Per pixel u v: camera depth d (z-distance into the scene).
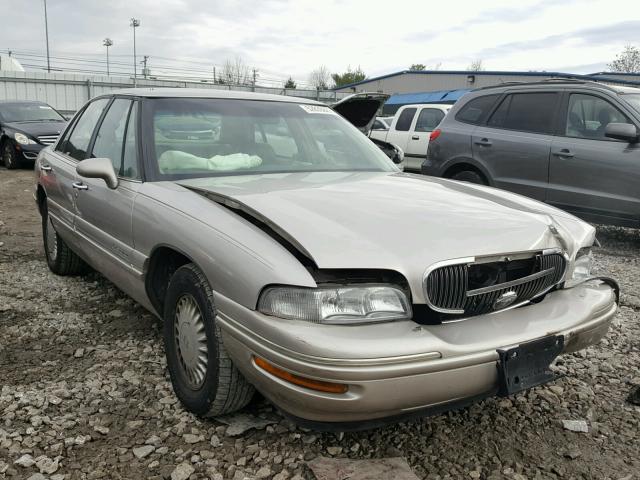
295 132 3.83
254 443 2.62
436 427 2.80
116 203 3.35
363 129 4.78
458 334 2.30
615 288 3.01
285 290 2.20
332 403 2.11
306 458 2.52
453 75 32.38
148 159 3.28
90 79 27.62
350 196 2.84
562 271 2.73
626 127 6.00
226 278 2.39
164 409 2.88
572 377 3.38
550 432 2.80
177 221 2.77
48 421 2.75
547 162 6.66
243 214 2.65
